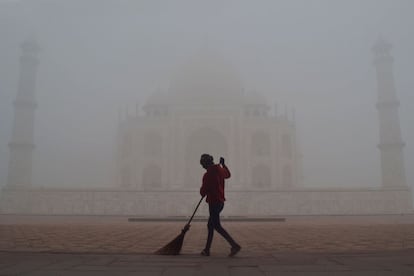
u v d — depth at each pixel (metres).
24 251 7.73
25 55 50.09
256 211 40.34
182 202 40.41
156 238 11.78
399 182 46.34
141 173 55.22
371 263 5.99
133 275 4.91
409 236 12.29
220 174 7.51
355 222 24.86
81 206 40.91
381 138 48.72
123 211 40.53
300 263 6.02
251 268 5.53
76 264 5.87
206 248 7.18
